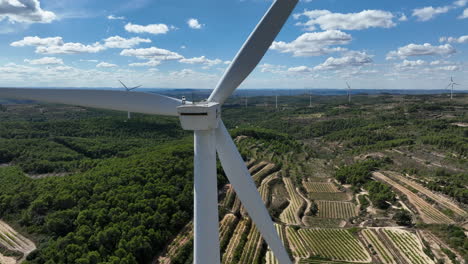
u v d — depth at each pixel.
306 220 97.38
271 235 22.42
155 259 62.38
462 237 78.31
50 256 55.59
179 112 18.27
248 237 73.50
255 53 21.08
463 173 122.56
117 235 60.88
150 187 81.44
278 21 20.59
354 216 100.69
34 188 85.06
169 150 117.62
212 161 19.17
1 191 85.06
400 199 108.94
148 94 20.47
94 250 58.00
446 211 96.75
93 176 88.69
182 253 63.78
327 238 82.06
